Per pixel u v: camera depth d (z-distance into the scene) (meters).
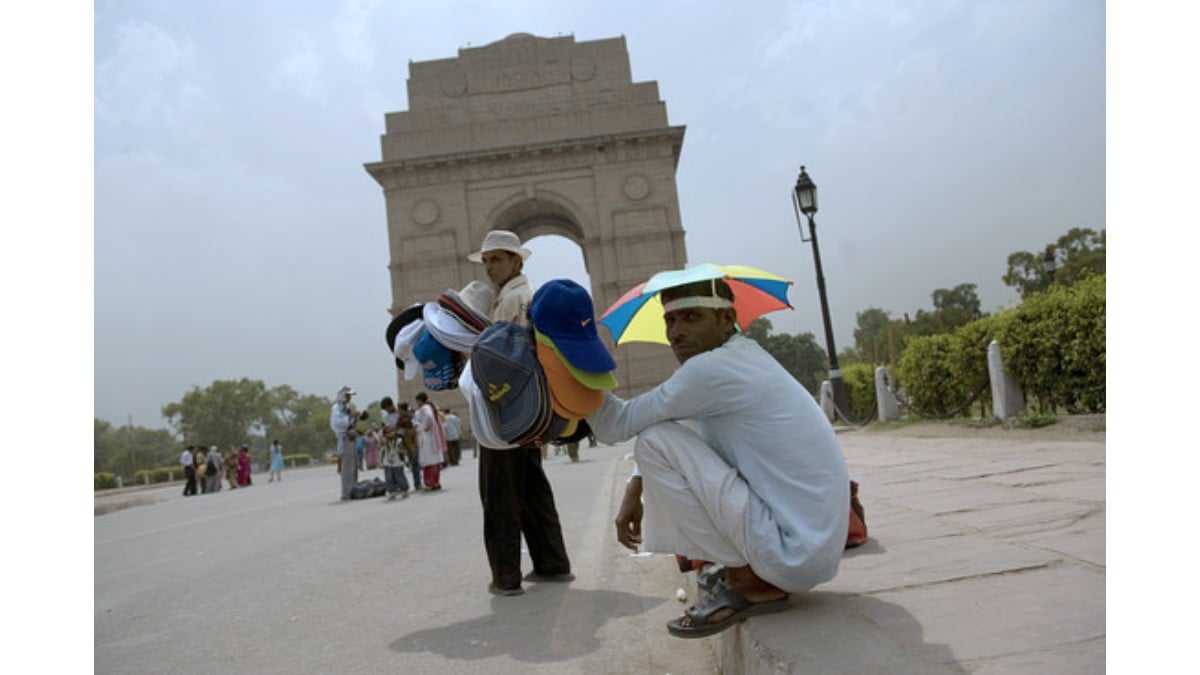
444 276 37.88
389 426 14.84
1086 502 4.35
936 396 15.84
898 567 3.28
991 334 13.19
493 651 3.56
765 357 2.93
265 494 19.25
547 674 3.21
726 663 2.94
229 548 7.89
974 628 2.34
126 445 110.50
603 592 4.61
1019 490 5.17
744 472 2.80
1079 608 2.41
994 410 12.69
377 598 4.84
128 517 15.41
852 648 2.26
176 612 4.94
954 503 4.92
